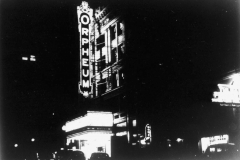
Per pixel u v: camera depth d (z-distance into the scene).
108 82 53.16
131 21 48.88
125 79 47.84
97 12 57.12
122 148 30.70
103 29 56.75
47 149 53.91
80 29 54.34
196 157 20.05
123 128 46.38
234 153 16.77
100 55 56.72
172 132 38.72
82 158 23.53
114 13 52.59
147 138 38.78
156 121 40.72
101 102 53.41
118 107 49.28
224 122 36.28
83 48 54.00
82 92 52.75
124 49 49.62
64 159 23.50
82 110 52.38
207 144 32.62
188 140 36.50
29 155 28.98
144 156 30.23
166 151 31.09
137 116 43.28
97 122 40.03
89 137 42.31
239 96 35.84
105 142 41.47
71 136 45.09
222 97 35.50
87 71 53.50
